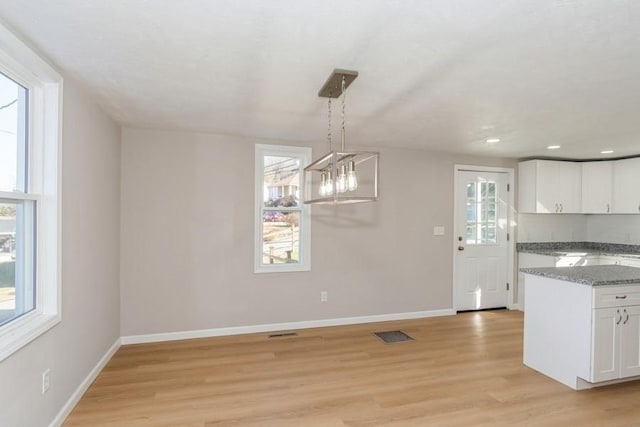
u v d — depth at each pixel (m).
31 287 2.10
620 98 2.68
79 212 2.54
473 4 1.51
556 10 1.56
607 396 2.67
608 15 1.60
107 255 3.21
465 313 4.96
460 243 5.03
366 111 3.06
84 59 2.08
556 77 2.30
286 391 2.72
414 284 4.75
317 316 4.33
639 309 2.79
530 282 3.20
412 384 2.85
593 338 2.66
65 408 2.31
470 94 2.62
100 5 1.54
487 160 5.14
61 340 2.26
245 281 4.05
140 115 3.21
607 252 5.00
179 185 3.83
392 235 4.64
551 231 5.48
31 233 2.10
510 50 1.94
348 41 1.85
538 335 3.10
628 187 4.96
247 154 4.05
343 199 2.07
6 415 1.70
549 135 3.87
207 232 3.92
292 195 4.28
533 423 2.32
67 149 2.33
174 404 2.51
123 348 3.55
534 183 5.08
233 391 2.71
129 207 3.68
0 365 1.66
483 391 2.74
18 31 1.76
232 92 2.62
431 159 4.83
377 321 4.57
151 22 1.68
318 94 2.62
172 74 2.30
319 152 4.33
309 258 4.29
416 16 1.61
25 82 2.03
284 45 1.90
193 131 3.82
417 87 2.48
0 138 1.84
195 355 3.39
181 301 3.84
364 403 2.55
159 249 3.77
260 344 3.70
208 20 1.66
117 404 2.50
